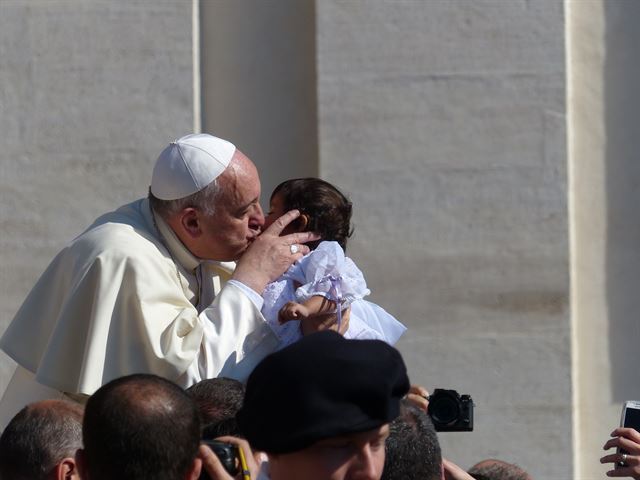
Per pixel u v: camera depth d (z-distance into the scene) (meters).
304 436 9.30
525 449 23.31
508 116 23.50
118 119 23.89
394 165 23.55
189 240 16.92
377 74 23.64
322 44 23.75
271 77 24.34
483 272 23.44
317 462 9.43
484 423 23.36
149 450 10.20
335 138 23.67
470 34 23.59
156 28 23.91
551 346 23.31
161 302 16.36
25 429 12.62
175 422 10.34
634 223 23.92
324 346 9.56
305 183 17.56
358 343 9.63
